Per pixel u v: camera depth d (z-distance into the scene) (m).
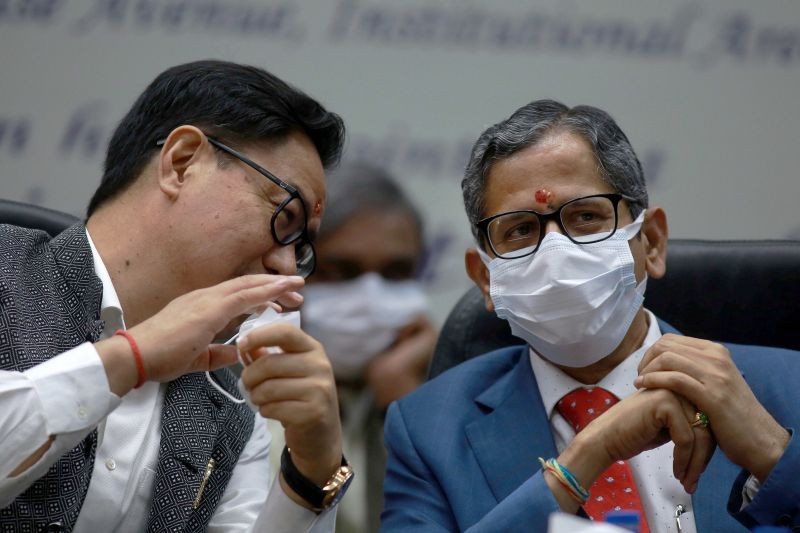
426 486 5.13
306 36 7.59
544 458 5.05
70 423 3.78
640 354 5.20
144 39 7.60
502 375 5.49
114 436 4.62
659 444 4.64
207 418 4.89
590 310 4.90
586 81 7.51
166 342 3.92
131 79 7.59
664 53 7.46
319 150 4.87
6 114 7.59
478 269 5.42
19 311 4.28
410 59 7.59
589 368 5.20
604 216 5.02
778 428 4.58
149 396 4.77
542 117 5.18
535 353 5.36
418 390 5.50
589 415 5.12
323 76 7.58
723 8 7.43
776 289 5.61
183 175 4.62
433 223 7.46
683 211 7.45
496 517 4.48
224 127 4.65
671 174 7.45
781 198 7.39
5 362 4.14
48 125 7.59
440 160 7.54
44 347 4.25
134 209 4.66
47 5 7.62
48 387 3.78
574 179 5.02
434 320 7.34
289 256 4.67
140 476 4.65
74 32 7.62
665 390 4.59
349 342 6.61
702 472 4.74
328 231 6.63
